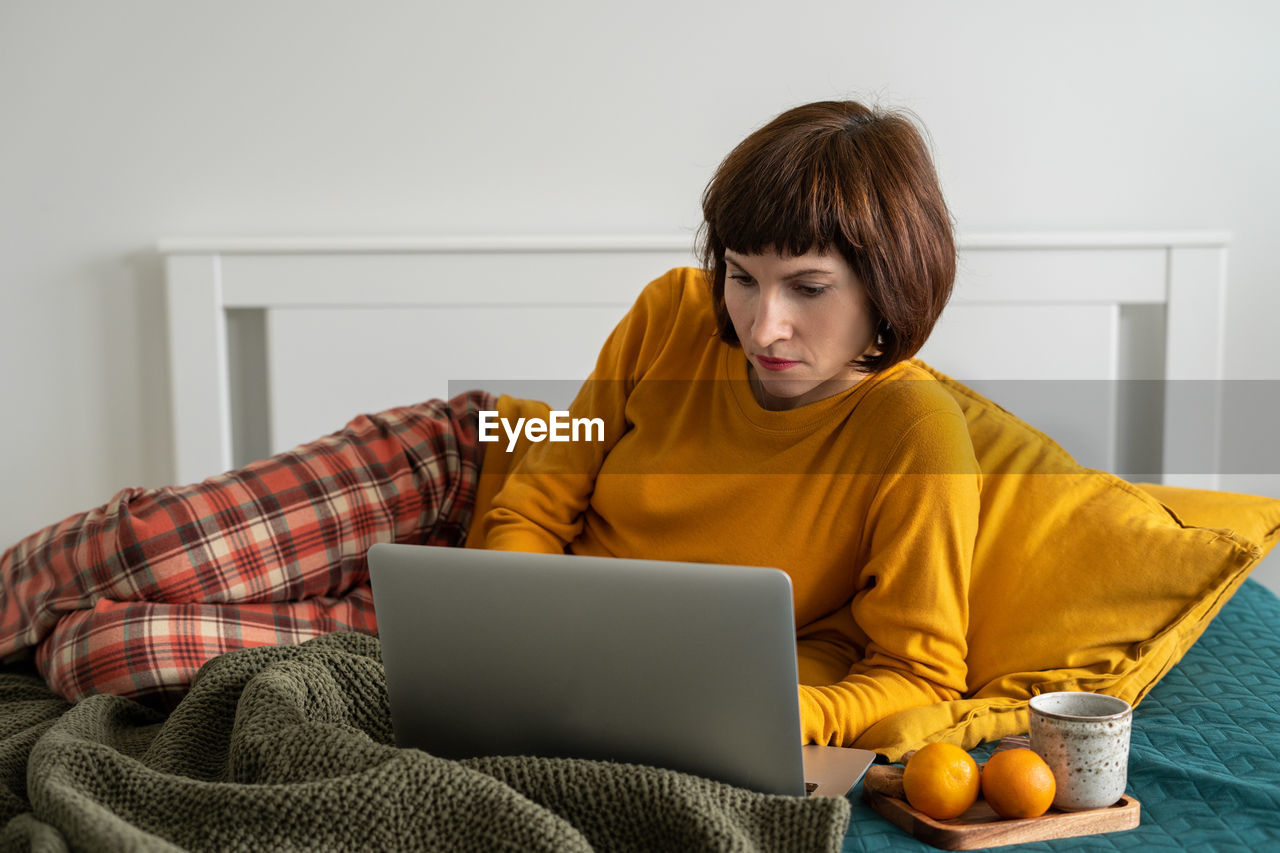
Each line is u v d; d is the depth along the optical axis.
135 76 2.21
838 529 1.20
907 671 1.13
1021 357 2.11
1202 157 2.09
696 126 2.17
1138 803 0.92
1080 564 1.27
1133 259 2.07
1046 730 0.92
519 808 0.79
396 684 0.92
